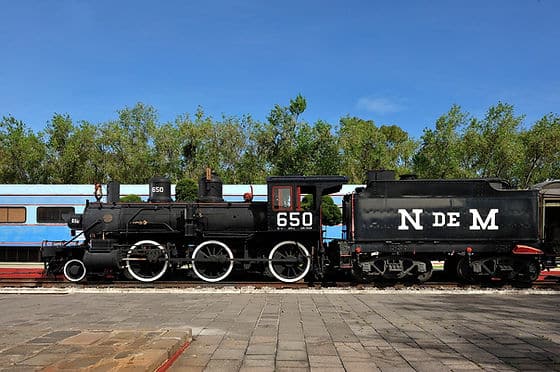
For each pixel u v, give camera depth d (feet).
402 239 43.80
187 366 16.84
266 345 19.99
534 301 34.17
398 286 42.19
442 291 39.65
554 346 19.90
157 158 136.05
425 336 21.84
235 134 139.95
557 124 123.75
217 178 50.67
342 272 51.85
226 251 46.93
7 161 131.85
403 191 44.39
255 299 35.04
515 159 119.75
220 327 23.94
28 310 30.12
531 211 43.83
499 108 121.49
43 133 138.00
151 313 28.58
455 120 125.59
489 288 41.42
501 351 19.04
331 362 17.40
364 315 27.73
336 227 72.90
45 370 13.99
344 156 135.85
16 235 71.36
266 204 47.96
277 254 46.24
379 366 16.90
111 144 136.36
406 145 166.61
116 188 51.55
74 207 72.23
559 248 45.44
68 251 47.80
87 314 28.32
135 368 14.01
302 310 29.66
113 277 48.34
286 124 138.72
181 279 49.39
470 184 44.27
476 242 43.70
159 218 47.70
